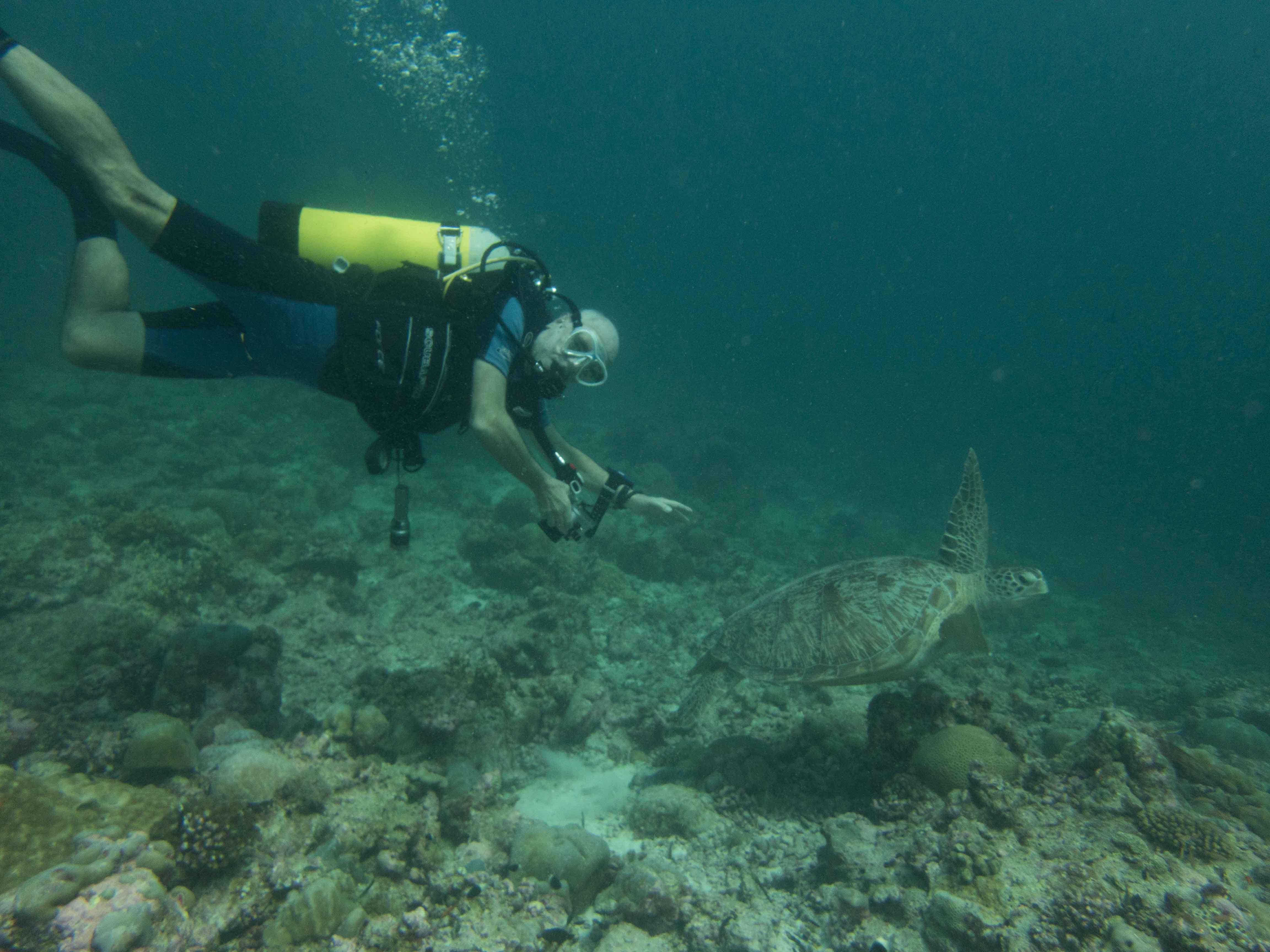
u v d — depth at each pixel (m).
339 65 60.22
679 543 11.62
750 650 4.55
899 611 4.23
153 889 2.18
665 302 72.38
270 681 4.42
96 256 2.82
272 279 2.71
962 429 38.62
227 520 8.38
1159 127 74.31
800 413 34.03
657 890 3.09
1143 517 23.97
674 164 103.50
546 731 5.13
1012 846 3.05
